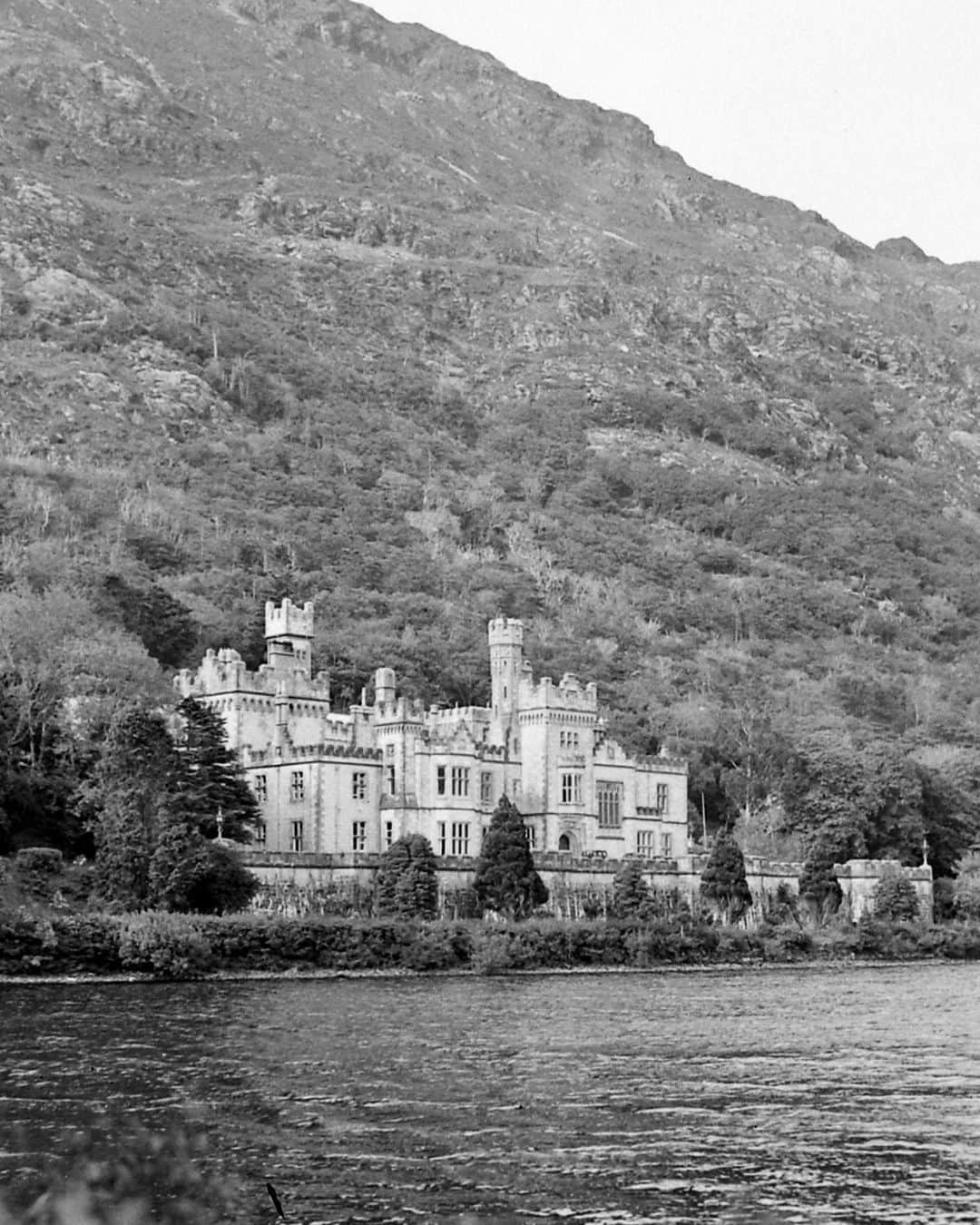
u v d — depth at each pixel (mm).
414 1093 92625
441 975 162875
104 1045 106562
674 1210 69875
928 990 156500
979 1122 86875
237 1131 81812
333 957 159000
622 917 186750
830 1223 68375
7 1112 84562
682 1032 120438
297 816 192375
